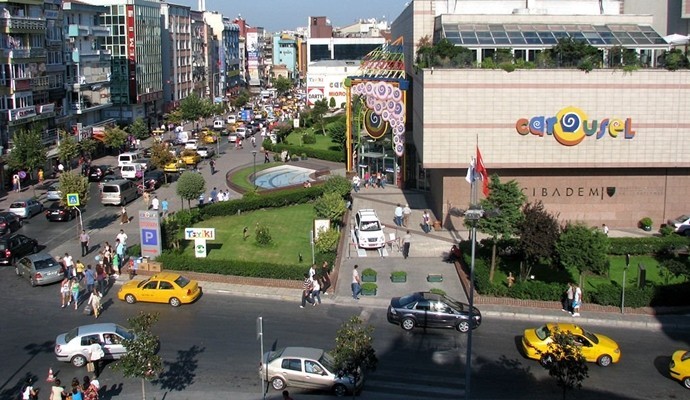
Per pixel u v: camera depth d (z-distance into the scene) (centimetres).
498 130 5516
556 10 6988
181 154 9331
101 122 11075
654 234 5612
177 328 3800
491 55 5859
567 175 5716
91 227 6047
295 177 8406
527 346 3438
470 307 2998
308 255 5147
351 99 8231
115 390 3094
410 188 7706
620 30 6091
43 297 4322
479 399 3031
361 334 2831
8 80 8075
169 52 14362
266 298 4328
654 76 5438
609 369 3372
